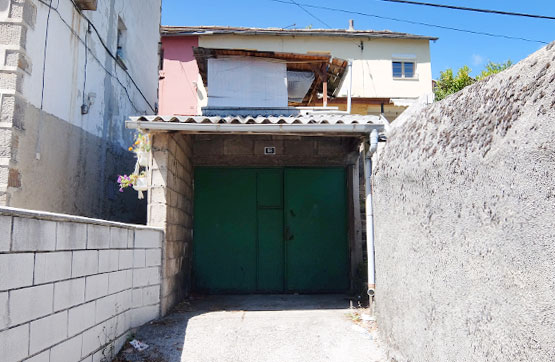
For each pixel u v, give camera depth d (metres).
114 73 8.05
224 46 15.45
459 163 2.59
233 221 7.63
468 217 2.45
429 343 3.00
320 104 10.40
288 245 7.59
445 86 15.08
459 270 2.55
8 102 4.67
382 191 4.46
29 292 2.46
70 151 6.11
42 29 5.24
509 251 2.02
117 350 4.07
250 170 7.77
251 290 7.46
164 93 14.73
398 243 3.82
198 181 7.67
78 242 3.18
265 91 7.75
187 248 7.09
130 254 4.45
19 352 2.34
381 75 16.70
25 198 4.91
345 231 7.67
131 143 9.10
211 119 5.57
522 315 1.90
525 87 2.01
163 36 14.62
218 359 4.14
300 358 4.18
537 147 1.83
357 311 5.74
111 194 7.84
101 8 7.30
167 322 5.04
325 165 7.80
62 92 5.82
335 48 16.59
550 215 1.73
